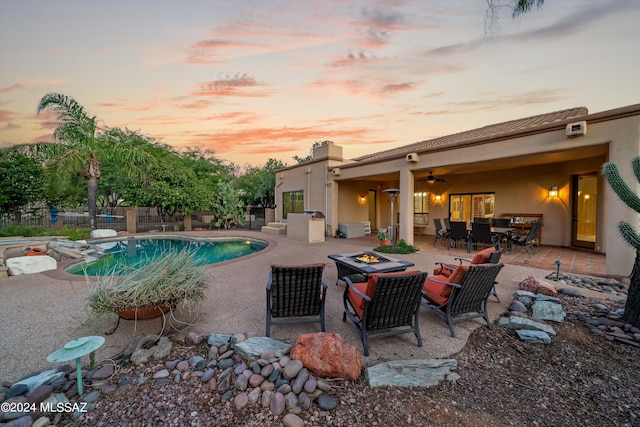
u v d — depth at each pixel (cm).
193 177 1725
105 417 196
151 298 296
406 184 930
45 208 1412
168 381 233
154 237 1362
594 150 612
